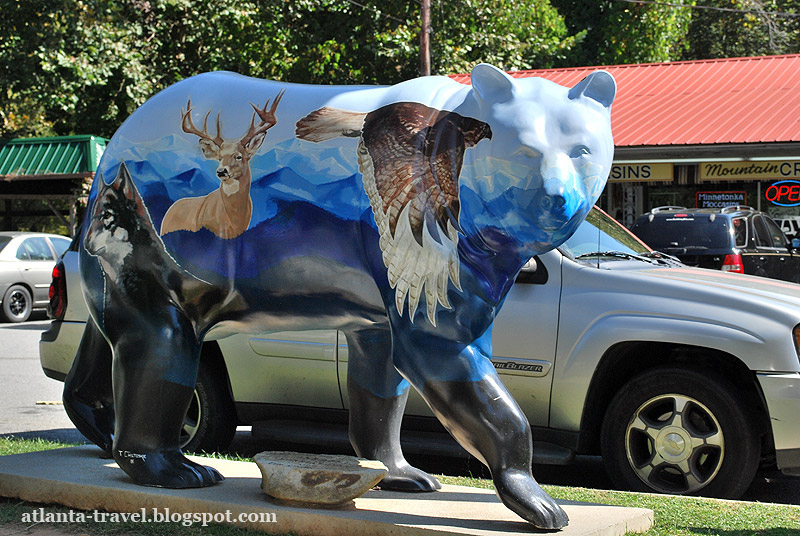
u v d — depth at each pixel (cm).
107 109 2388
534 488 324
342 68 2500
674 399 491
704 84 1803
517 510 321
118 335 373
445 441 552
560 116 309
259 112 358
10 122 2439
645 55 2798
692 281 520
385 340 383
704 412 486
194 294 366
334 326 369
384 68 2497
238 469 430
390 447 397
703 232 1170
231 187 355
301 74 2514
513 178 306
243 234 353
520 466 325
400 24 2481
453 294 323
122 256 371
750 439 475
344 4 2439
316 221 342
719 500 438
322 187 341
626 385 504
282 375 575
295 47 2462
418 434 564
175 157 367
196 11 2352
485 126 314
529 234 314
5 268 1568
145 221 368
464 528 327
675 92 1778
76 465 420
